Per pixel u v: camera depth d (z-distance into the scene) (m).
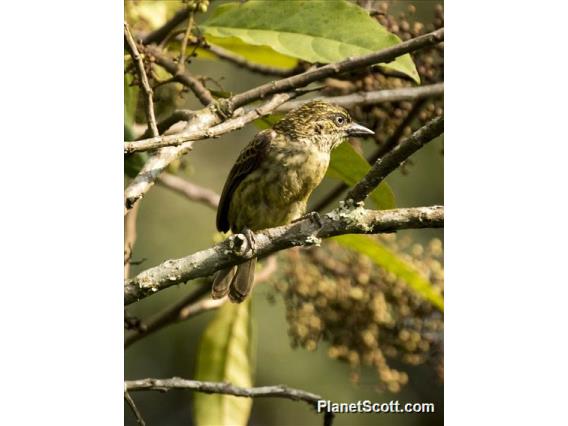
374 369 11.31
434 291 9.80
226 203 9.98
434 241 10.44
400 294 10.35
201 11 9.16
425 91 10.39
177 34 9.91
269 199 9.62
